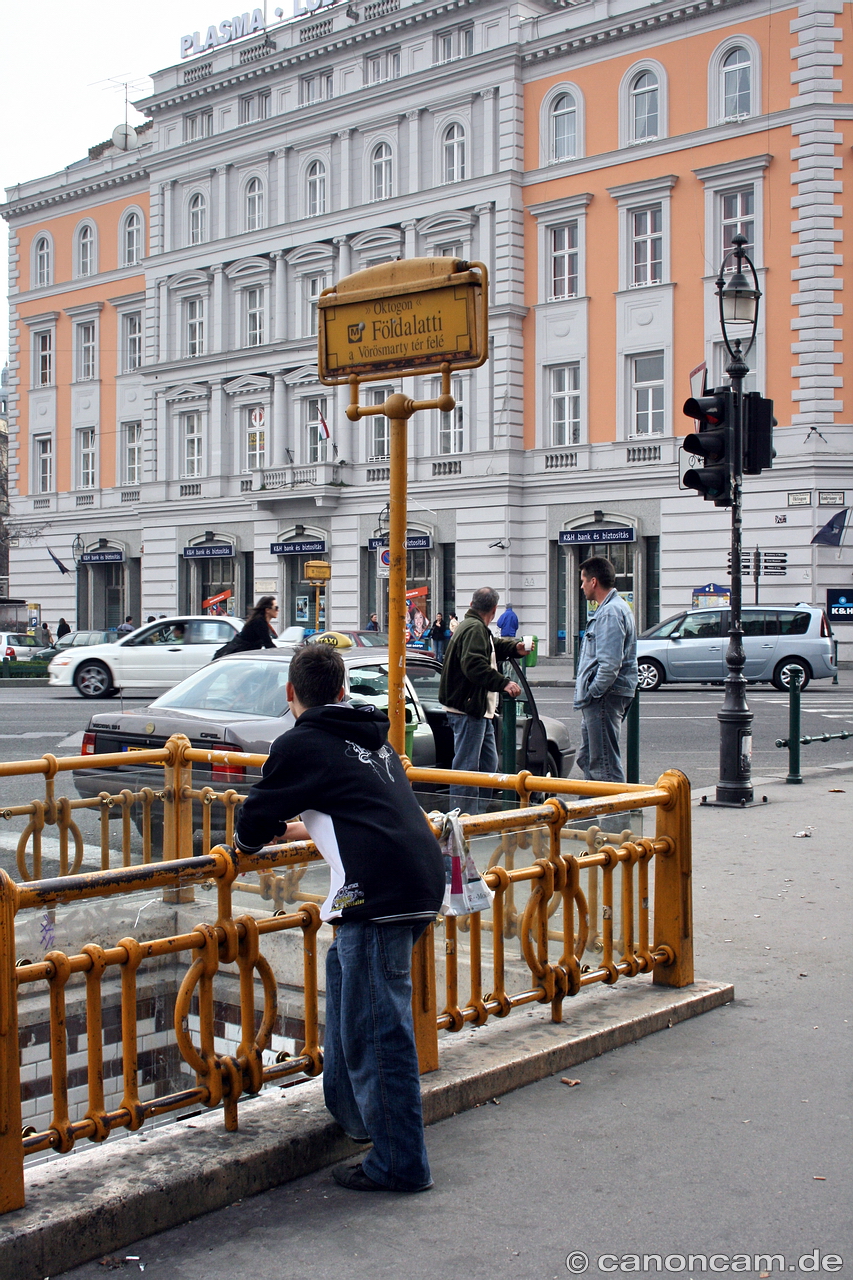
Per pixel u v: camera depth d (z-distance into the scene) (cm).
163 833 705
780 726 1884
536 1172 403
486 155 3728
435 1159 412
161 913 401
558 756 1100
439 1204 381
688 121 3359
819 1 3120
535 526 3700
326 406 4172
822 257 3136
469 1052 484
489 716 900
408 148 3925
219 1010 405
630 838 569
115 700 2430
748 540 3231
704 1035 539
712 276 3319
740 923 721
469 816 478
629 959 563
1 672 3269
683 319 3381
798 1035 538
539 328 3669
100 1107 371
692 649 2736
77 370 5075
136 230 4869
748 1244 356
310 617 4234
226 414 4466
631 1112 452
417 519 3888
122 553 4884
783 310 3203
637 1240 358
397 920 384
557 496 3644
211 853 406
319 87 4188
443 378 520
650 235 3472
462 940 492
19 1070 353
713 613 2752
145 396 4703
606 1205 380
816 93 3127
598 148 3534
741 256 1165
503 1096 467
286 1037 428
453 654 893
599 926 550
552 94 3616
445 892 456
